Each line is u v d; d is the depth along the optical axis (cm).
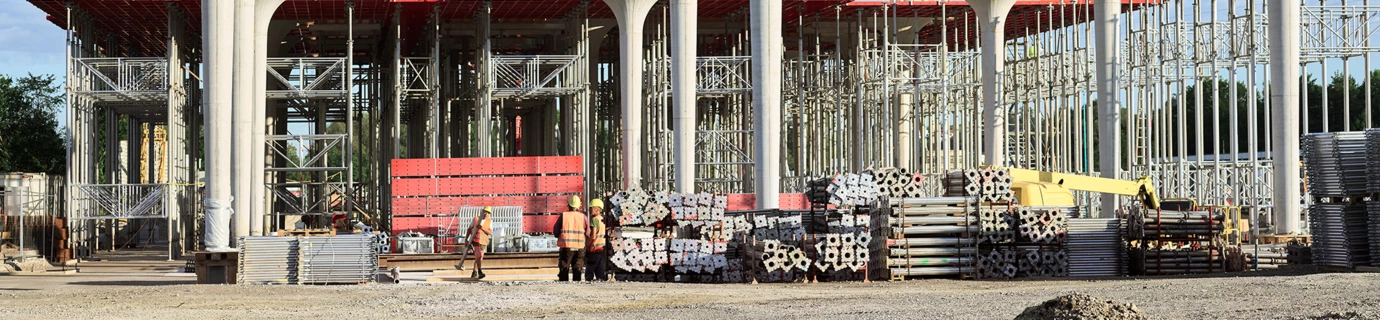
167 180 4303
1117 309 1326
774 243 2503
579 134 4481
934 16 5034
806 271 2527
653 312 1762
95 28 4794
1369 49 3950
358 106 5434
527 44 5397
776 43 3781
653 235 2698
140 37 5219
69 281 2798
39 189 4088
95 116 4722
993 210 2570
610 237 2628
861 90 4534
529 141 6334
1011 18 5153
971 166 4878
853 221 2641
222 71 3834
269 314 1798
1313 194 2620
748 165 4653
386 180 5444
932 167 5106
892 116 4650
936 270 2542
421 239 3184
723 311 1753
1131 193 3334
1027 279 2561
